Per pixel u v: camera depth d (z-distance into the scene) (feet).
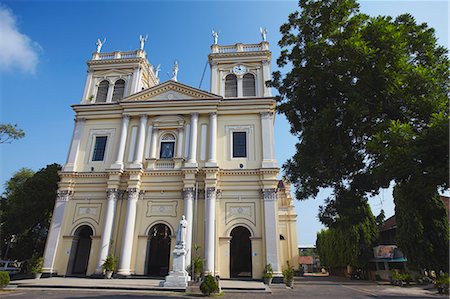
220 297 47.91
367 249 107.04
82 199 82.64
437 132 27.91
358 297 50.98
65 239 78.89
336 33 36.81
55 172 105.29
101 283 60.64
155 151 86.99
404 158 28.58
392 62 33.99
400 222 57.82
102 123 92.12
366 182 35.60
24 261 106.52
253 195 79.10
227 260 73.56
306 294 54.90
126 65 100.73
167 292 51.80
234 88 94.68
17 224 98.32
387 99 34.47
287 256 132.77
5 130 67.72
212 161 81.76
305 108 40.65
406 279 79.41
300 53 39.88
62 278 71.97
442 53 36.47
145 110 90.17
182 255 58.75
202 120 88.79
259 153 83.92
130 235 75.77
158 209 79.46
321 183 39.42
